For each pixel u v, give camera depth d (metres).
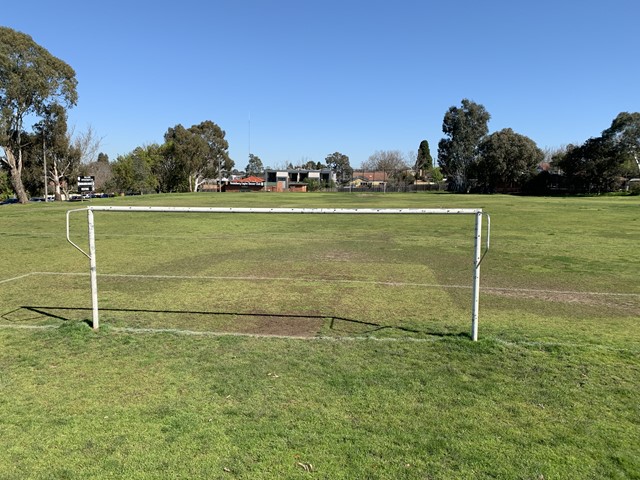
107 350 4.72
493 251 12.32
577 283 8.37
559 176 67.94
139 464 2.82
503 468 2.78
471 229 18.03
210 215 24.70
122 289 7.69
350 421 3.32
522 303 6.90
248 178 106.25
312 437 3.11
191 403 3.59
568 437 3.13
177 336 5.14
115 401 3.63
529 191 68.25
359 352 4.66
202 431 3.18
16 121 39.41
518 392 3.79
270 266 9.98
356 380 4.00
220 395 3.72
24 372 4.19
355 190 86.06
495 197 51.81
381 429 3.21
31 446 3.02
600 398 3.69
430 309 6.50
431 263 10.45
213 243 13.70
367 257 11.27
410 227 18.89
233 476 2.70
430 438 3.10
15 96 37.75
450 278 8.77
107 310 6.38
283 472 2.73
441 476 2.70
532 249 12.68
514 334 5.35
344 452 2.93
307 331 5.49
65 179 53.91
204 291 7.57
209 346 4.84
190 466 2.80
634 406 3.56
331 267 9.88
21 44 37.62
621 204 36.00
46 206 31.14
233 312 6.32
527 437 3.12
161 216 23.80
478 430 3.21
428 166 108.81
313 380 4.00
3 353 4.64
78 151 52.81
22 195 40.28
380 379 4.02
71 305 6.67
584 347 4.77
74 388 3.86
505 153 67.19
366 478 2.68
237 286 7.95
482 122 77.69
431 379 4.02
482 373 4.15
